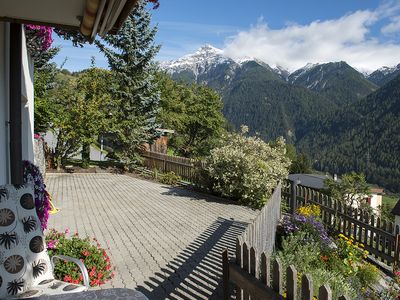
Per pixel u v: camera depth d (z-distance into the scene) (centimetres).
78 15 360
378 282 651
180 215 870
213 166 1088
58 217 798
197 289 461
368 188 1744
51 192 1078
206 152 3816
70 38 1044
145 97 1591
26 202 344
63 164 1527
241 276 329
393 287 596
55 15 367
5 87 451
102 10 286
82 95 1438
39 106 1277
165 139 1966
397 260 747
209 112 4000
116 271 509
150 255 581
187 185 1280
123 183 1311
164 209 928
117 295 298
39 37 642
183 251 607
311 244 670
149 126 1641
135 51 1542
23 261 323
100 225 750
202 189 1188
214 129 4000
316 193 1026
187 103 3941
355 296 499
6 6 350
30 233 337
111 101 1501
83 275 327
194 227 764
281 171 1080
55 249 442
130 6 287
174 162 1462
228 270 357
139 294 301
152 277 494
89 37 401
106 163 1666
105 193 1108
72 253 450
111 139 1588
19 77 447
